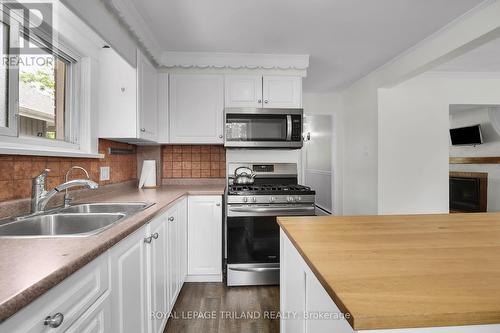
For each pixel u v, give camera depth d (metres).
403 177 3.36
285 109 2.70
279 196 2.40
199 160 3.01
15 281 0.58
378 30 2.26
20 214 1.30
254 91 2.74
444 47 2.27
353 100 3.93
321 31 2.28
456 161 5.40
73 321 0.73
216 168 3.02
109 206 1.67
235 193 2.37
